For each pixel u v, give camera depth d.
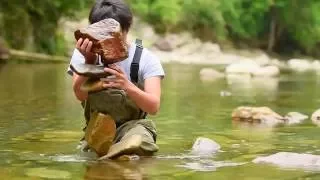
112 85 4.23
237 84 13.97
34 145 4.71
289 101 9.38
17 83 12.26
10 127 5.77
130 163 3.97
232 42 44.75
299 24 47.22
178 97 9.81
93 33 4.09
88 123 4.31
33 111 7.19
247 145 4.82
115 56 4.12
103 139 4.18
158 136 5.30
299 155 4.07
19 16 23.67
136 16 39.81
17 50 22.97
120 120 4.47
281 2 46.44
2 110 7.28
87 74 4.15
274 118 6.59
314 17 47.50
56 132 5.43
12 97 9.12
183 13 40.75
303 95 10.73
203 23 41.53
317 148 4.66
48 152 4.38
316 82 15.61
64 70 17.48
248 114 6.63
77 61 4.38
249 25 45.81
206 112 7.44
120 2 4.51
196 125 6.12
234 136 5.35
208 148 4.61
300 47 48.22
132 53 4.57
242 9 45.62
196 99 9.45
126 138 4.29
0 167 3.81
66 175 3.56
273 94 10.91
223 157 4.23
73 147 4.61
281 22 47.19
